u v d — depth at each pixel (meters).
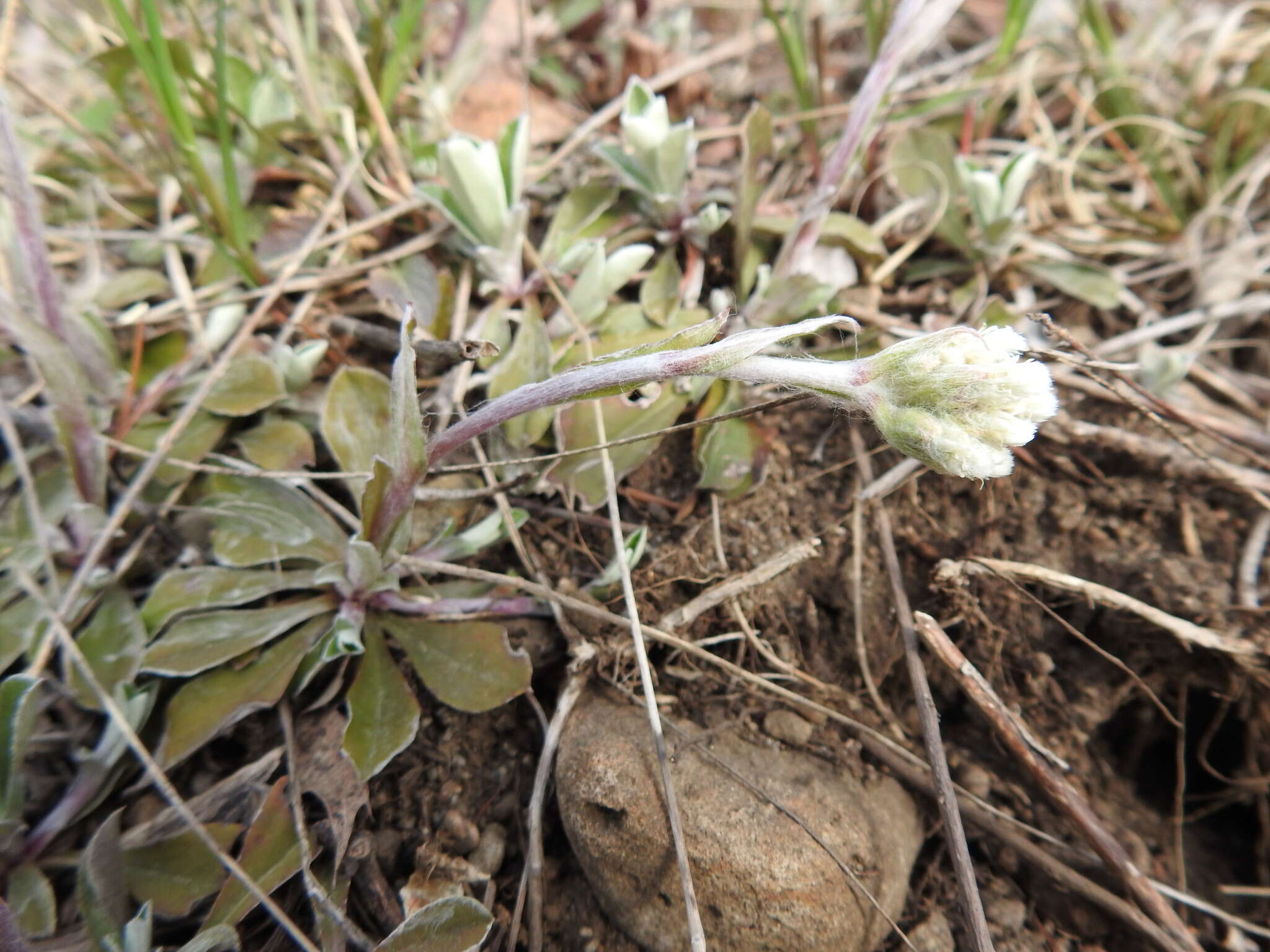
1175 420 0.10
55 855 0.07
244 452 0.09
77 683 0.07
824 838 0.07
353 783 0.07
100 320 0.09
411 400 0.06
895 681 0.09
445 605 0.08
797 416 0.10
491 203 0.09
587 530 0.09
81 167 0.11
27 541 0.08
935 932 0.08
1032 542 0.09
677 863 0.07
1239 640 0.08
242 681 0.08
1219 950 0.08
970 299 0.11
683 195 0.10
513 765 0.08
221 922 0.07
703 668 0.09
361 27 0.13
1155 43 0.14
